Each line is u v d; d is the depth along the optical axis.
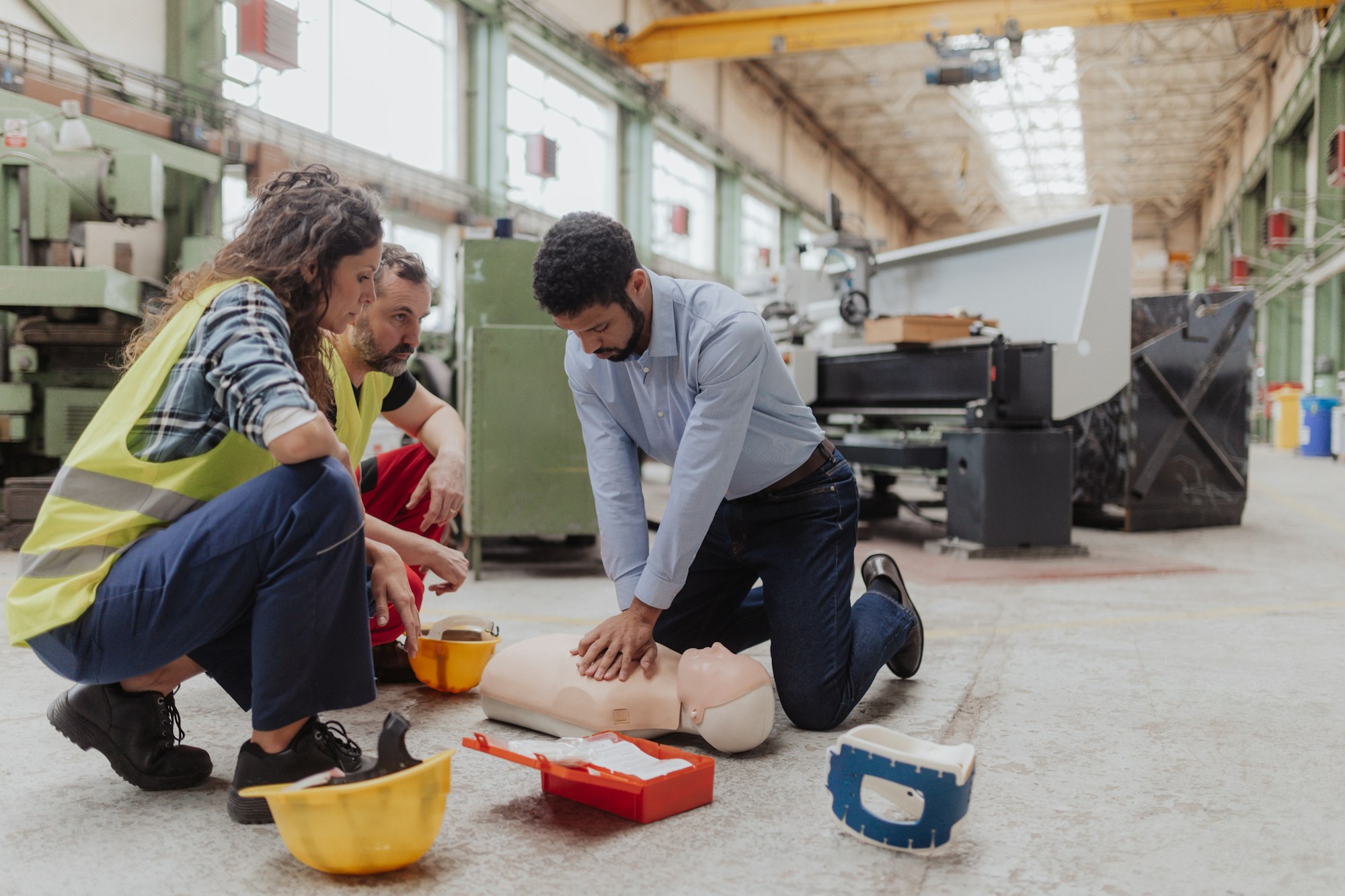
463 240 3.54
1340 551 4.14
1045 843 1.19
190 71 5.44
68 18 4.82
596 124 10.69
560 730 1.55
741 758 1.51
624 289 1.37
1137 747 1.57
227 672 1.31
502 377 3.29
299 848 1.05
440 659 1.83
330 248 1.21
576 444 3.33
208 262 1.26
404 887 1.05
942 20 10.05
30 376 4.15
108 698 1.29
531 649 1.64
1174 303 4.92
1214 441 5.00
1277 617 2.69
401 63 7.75
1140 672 2.08
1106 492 4.98
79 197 3.94
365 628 1.23
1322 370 12.33
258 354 1.12
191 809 1.26
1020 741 1.61
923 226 24.84
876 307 5.87
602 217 1.37
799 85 15.27
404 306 1.71
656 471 9.13
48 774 1.39
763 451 1.60
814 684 1.61
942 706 1.82
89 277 3.62
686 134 12.23
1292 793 1.36
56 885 1.04
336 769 1.22
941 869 1.11
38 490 3.73
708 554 1.77
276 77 6.40
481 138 8.43
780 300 6.50
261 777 1.20
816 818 1.27
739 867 1.11
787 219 16.05
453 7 8.23
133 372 1.21
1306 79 11.84
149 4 5.28
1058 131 16.81
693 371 1.47
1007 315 4.85
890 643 1.73
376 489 2.03
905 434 5.42
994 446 3.83
